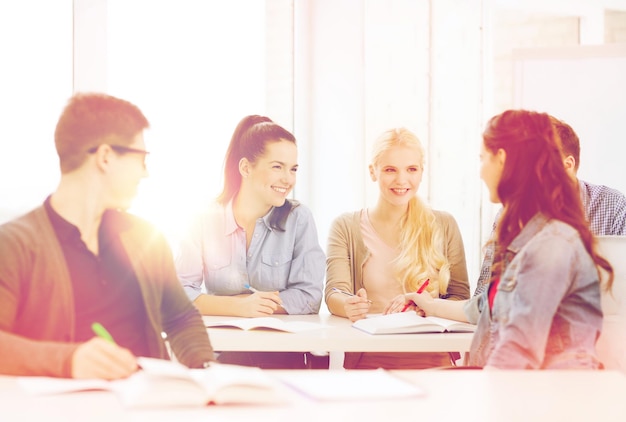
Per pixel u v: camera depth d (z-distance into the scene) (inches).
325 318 108.0
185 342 75.4
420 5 155.5
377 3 152.0
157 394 49.6
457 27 159.9
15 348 57.7
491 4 163.9
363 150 152.3
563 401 52.6
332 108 157.6
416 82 156.1
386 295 117.2
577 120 162.7
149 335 71.3
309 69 161.6
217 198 114.3
